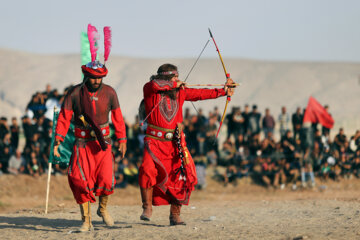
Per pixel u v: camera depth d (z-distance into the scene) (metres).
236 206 36.44
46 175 53.75
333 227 21.33
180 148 22.34
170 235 19.86
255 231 20.64
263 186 57.38
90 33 22.62
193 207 35.38
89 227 22.44
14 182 51.41
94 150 22.27
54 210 34.16
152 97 22.34
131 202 44.97
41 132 53.78
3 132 54.22
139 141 56.34
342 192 54.41
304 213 28.92
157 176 22.55
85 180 22.05
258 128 60.69
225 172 58.44
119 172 54.62
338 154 60.22
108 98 22.31
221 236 19.38
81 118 21.95
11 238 21.12
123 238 19.56
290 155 58.59
